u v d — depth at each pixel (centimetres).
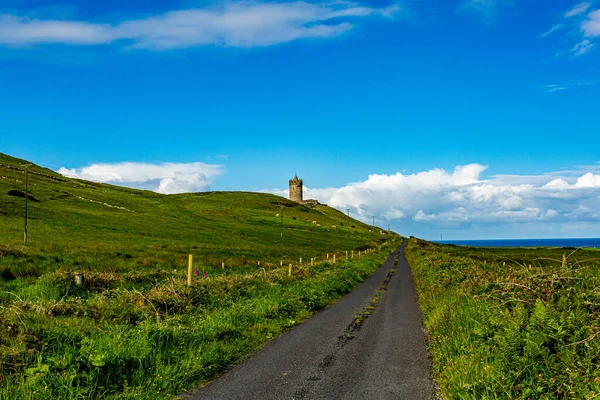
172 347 855
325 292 1931
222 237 8644
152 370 730
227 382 733
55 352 723
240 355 910
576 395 520
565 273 862
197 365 773
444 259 3316
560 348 597
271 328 1175
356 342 1031
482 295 991
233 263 3975
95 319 1089
